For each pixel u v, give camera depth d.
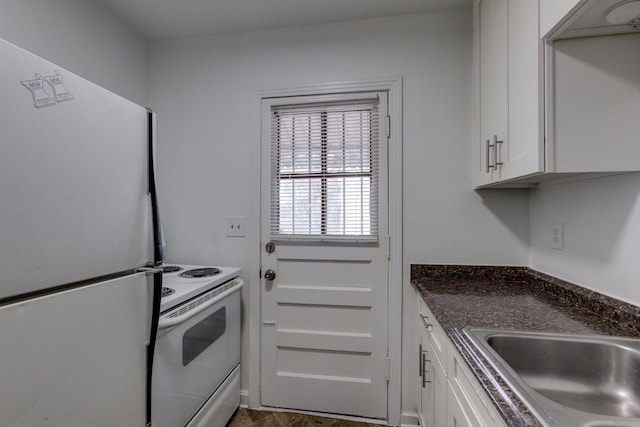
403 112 1.69
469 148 1.64
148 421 0.88
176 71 1.94
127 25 1.80
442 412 1.08
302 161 1.79
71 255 0.65
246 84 1.86
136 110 0.84
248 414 1.75
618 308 0.97
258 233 1.82
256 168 1.83
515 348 0.89
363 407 1.72
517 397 0.59
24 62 0.56
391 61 1.71
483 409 0.70
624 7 0.73
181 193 1.92
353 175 1.74
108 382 0.74
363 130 1.73
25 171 0.56
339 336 1.75
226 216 1.87
